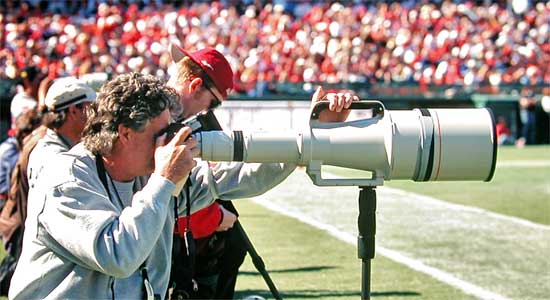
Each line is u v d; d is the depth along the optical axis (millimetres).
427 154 12625
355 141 12867
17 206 23922
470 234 38406
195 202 15086
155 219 11828
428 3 119688
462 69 110125
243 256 19734
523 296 26844
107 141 12320
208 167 15070
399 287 28219
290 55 105750
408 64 108875
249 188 15008
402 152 12641
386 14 115625
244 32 108625
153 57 100000
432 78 107562
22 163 23625
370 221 13359
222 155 12844
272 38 108250
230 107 80625
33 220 12344
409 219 42812
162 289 13195
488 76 107375
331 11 114812
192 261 15352
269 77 99188
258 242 36469
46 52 94625
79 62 92500
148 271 13055
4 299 24219
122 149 12422
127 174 12625
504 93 99250
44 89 25516
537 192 53375
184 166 12078
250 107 80750
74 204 12055
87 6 108688
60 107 20578
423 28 114312
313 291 27656
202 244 18594
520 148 92188
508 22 116875
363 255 13422
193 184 14977
